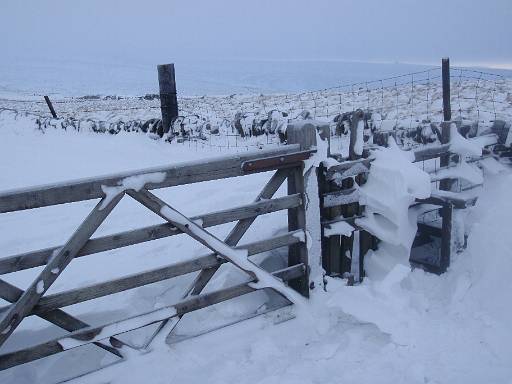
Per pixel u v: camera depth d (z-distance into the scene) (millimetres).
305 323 4168
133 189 3311
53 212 7199
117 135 12875
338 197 4496
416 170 4531
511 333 3768
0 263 3010
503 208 4590
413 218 4941
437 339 3746
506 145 5750
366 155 4719
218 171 3641
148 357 3578
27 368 3523
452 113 10516
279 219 5312
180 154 10734
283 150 3928
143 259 4977
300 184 4148
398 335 3762
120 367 3492
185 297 3801
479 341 3717
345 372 3494
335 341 3895
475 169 5305
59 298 3234
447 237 4859
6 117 17953
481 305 4109
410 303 4176
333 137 9336
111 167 9977
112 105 23000
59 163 10570
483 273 4285
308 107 13953
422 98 13492
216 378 3502
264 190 4105
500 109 10547
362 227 4629
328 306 4215
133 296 4164
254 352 3766
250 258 4574
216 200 6836
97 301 4086
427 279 4723
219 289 3887
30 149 12477
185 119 11688
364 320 3947
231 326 3984
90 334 3342
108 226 6297
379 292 4059
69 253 3164
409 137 6887
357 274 5047
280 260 4715
